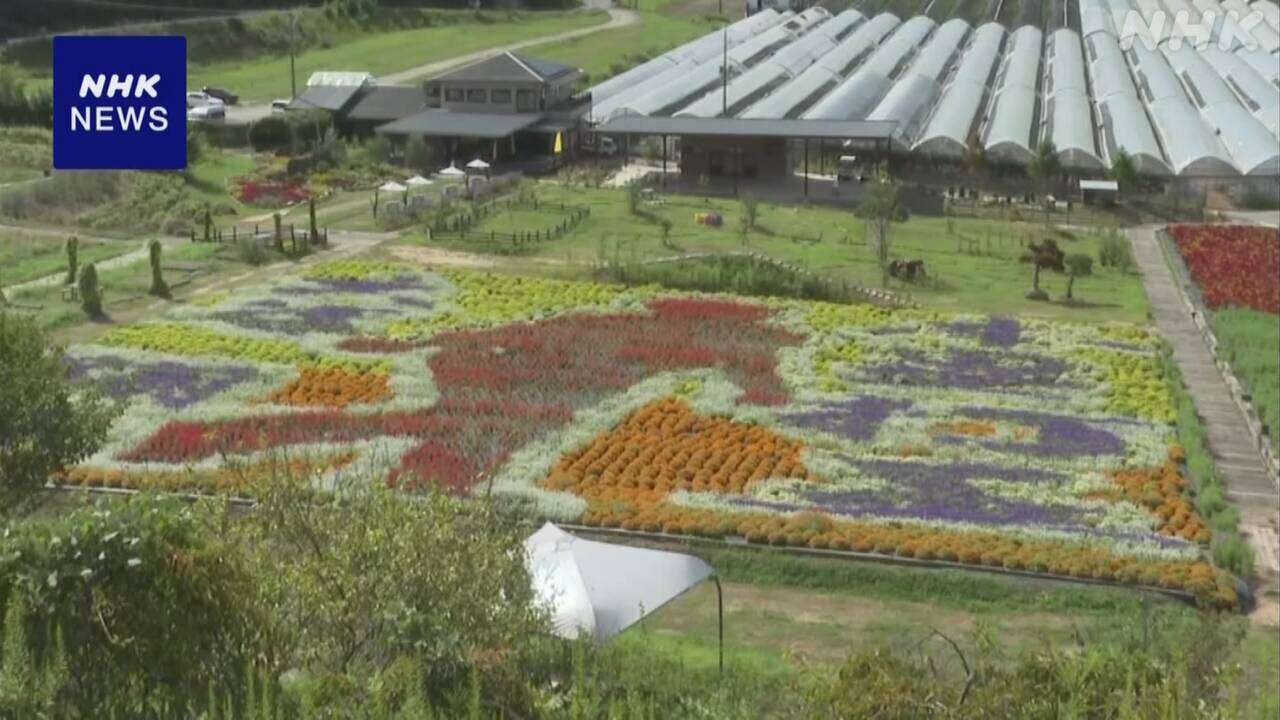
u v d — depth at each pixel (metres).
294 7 169.88
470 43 169.38
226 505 28.97
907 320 70.00
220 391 57.12
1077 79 136.62
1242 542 44.62
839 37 165.88
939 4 188.75
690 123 109.75
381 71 151.38
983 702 21.08
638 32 185.38
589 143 123.00
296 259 80.31
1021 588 41.41
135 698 21.86
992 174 111.06
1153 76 138.50
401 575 24.89
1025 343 66.75
